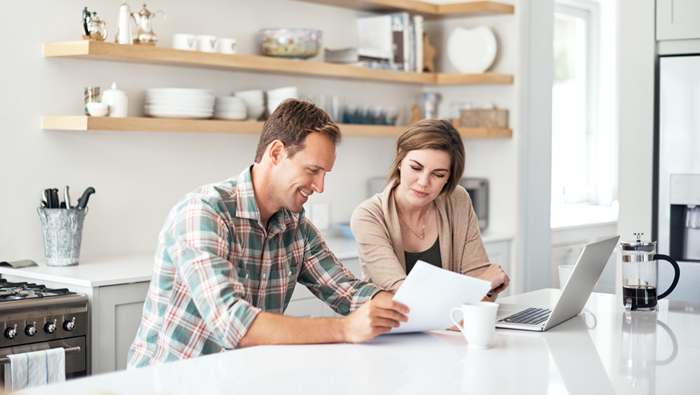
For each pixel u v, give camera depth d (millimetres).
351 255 3143
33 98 2789
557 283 4379
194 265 1467
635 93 3268
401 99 4297
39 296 2285
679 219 3209
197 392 1127
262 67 3203
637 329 1696
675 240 3199
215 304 1429
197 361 1313
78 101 2920
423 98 4250
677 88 3121
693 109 3088
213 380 1194
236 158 3510
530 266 4066
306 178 1604
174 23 3193
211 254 1480
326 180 3873
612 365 1355
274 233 1721
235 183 1684
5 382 2178
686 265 3098
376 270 2018
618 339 1585
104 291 2408
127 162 3086
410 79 3854
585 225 4609
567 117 5336
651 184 3256
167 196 3234
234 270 1506
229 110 3164
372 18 3924
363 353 1398
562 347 1499
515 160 4004
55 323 2291
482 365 1333
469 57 4051
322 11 3840
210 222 1537
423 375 1253
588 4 5277
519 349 1472
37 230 2834
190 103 2961
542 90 4113
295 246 1810
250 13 3500
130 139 3088
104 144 3006
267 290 1750
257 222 1662
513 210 4020
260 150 1665
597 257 1797
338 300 1800
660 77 3168
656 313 1902
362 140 4066
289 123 1591
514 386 1200
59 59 2850
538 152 4105
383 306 1480
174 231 1553
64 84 2873
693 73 3086
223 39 3146
